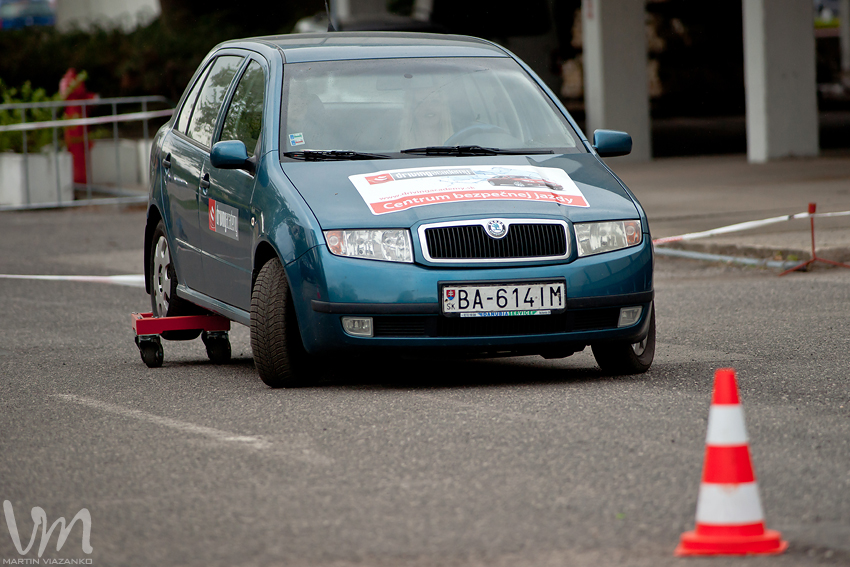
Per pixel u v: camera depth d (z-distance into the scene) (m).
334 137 24.11
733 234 43.72
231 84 26.84
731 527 13.29
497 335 21.67
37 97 70.25
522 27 86.25
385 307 21.27
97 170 73.00
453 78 25.78
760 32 66.69
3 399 22.52
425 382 23.16
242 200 23.94
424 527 14.23
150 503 15.50
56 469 17.27
